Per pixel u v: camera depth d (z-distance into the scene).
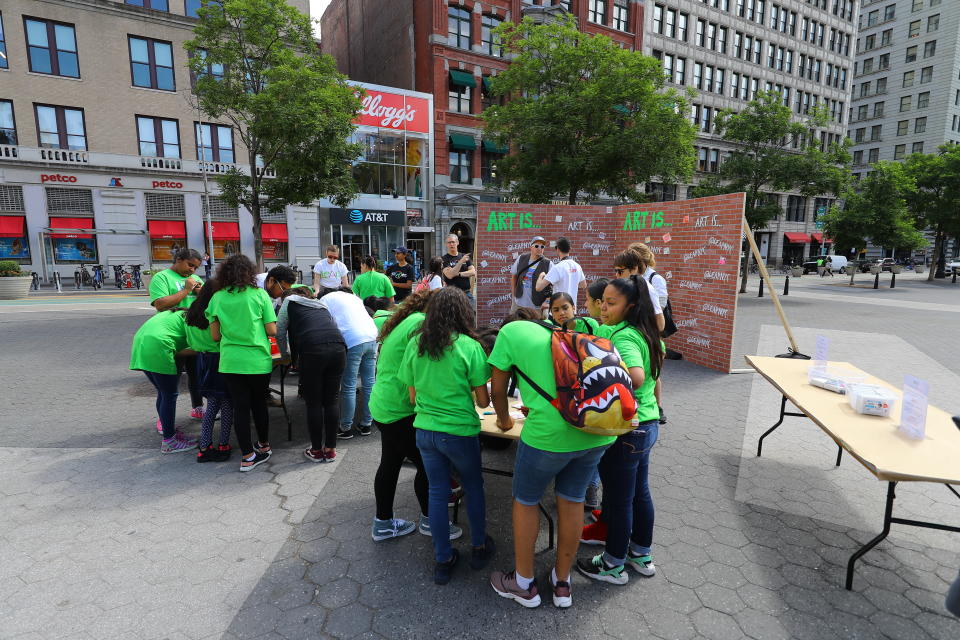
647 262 5.70
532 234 9.02
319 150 12.71
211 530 3.11
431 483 2.62
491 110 17.98
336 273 8.89
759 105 19.03
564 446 2.21
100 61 22.66
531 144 16.84
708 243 7.34
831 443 4.50
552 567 2.81
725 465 4.04
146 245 24.45
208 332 3.94
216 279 3.77
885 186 23.09
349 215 27.12
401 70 30.91
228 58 12.27
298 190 13.62
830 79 46.16
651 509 2.68
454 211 29.62
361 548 2.95
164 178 24.31
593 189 17.31
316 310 4.04
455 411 2.52
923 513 3.31
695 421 5.09
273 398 5.88
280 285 4.24
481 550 2.77
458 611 2.43
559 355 2.19
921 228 30.12
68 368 7.16
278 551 2.91
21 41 21.30
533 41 16.66
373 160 27.45
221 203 25.55
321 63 13.44
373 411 2.89
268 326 3.87
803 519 3.24
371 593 2.55
